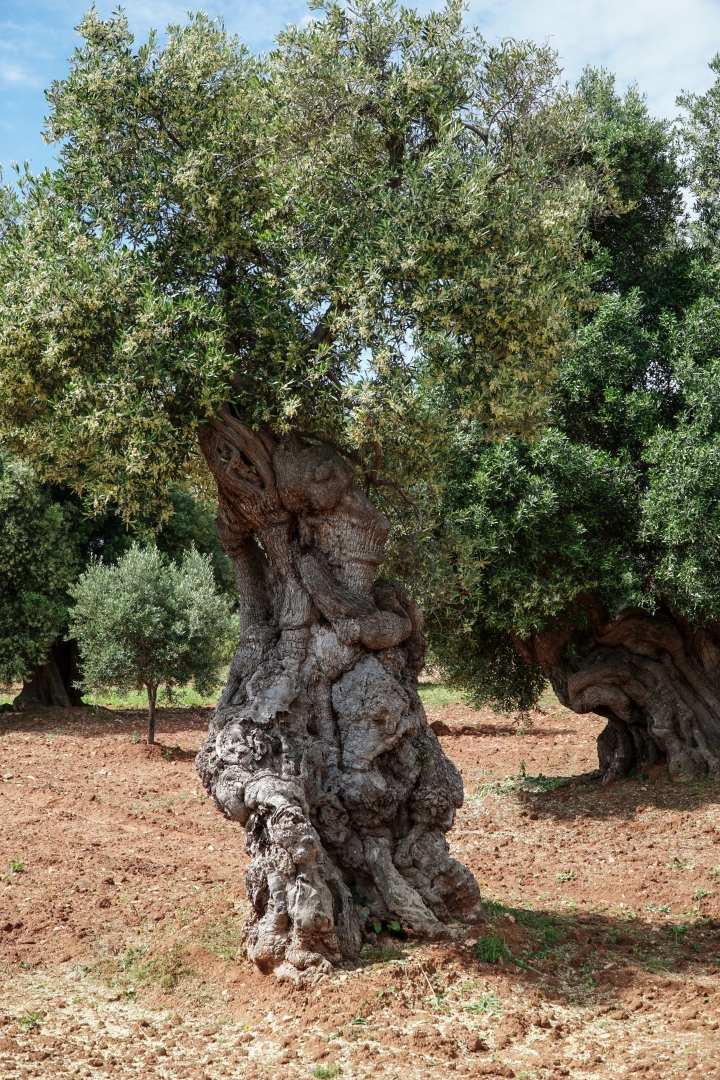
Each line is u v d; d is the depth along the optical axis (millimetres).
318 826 7238
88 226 7648
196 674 19500
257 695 7402
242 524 8102
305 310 7551
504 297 7352
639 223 13484
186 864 10430
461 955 6867
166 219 7863
